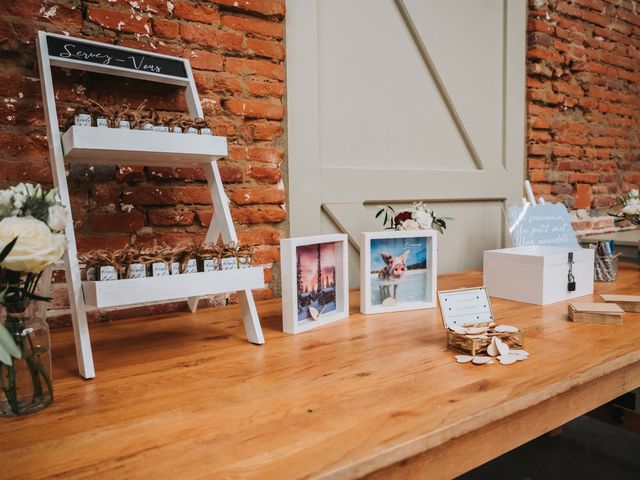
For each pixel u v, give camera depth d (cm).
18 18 135
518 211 208
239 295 125
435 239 163
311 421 77
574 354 109
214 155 122
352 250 204
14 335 82
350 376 98
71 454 68
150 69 138
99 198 149
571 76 284
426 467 77
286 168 185
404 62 217
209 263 115
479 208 249
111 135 106
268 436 72
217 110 168
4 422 79
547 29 265
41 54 116
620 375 114
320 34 192
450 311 122
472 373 98
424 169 224
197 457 66
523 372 98
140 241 156
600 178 306
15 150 136
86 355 101
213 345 123
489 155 248
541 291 160
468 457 83
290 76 183
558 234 217
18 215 83
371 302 156
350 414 79
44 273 99
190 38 162
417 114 223
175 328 141
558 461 205
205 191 167
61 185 108
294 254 132
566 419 101
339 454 66
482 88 243
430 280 163
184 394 90
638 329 130
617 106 312
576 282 171
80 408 85
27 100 137
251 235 178
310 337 129
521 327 133
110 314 152
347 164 202
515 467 201
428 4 219
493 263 176
